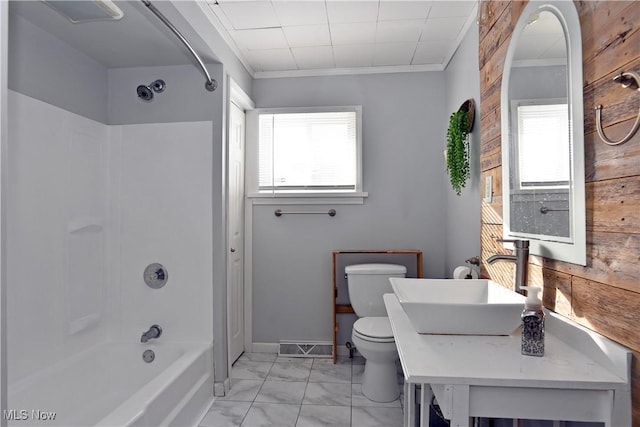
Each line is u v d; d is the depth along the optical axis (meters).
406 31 2.38
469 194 2.26
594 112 1.04
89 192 2.25
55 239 1.99
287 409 2.12
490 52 1.81
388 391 2.21
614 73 0.96
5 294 0.93
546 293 1.30
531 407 0.95
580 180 1.09
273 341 3.01
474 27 2.16
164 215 2.38
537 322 1.07
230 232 2.67
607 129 0.99
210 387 2.26
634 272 0.90
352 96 2.99
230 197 2.69
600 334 1.03
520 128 1.47
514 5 1.54
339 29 2.35
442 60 2.84
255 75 3.03
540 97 1.31
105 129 2.39
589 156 1.07
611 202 0.98
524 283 1.36
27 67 1.84
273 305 3.01
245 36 2.42
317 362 2.81
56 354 1.99
